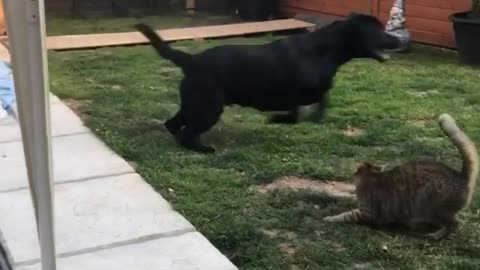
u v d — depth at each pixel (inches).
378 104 181.8
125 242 103.6
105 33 281.3
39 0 60.1
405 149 145.8
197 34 274.2
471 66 229.1
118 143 146.2
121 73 213.9
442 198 104.5
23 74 63.3
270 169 133.7
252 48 142.2
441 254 102.4
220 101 141.9
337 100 184.7
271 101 143.9
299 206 118.3
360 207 110.5
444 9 258.1
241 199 120.5
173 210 114.8
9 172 128.6
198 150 144.1
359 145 149.9
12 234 105.3
